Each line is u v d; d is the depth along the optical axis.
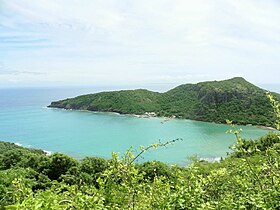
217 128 130.50
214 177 5.95
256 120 128.00
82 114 192.62
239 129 6.05
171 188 5.44
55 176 51.16
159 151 92.88
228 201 5.20
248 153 5.93
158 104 187.00
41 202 3.51
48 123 164.50
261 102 143.50
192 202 5.01
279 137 6.53
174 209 4.87
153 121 156.38
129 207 4.79
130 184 4.90
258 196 5.19
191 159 8.10
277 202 5.12
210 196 5.69
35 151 92.38
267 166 5.75
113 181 4.91
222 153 89.19
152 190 5.04
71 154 99.81
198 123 144.75
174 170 5.96
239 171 6.18
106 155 96.44
